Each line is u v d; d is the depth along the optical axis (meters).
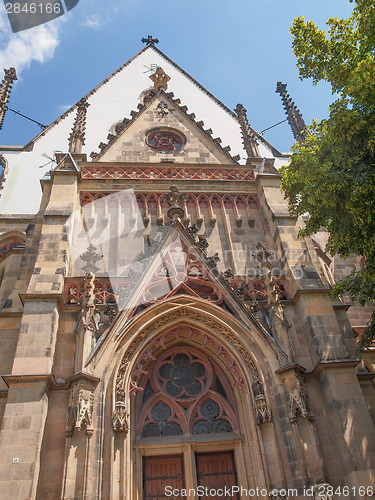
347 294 29.77
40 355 17.75
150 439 18.62
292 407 17.70
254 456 17.78
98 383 17.81
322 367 18.70
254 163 30.33
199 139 33.19
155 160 30.94
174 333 20.91
